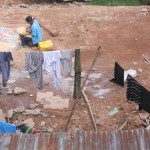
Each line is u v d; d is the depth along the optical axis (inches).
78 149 260.1
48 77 494.9
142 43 589.3
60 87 475.5
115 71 467.5
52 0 908.0
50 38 609.0
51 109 437.1
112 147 260.8
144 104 395.9
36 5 837.8
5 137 268.2
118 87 471.8
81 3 877.8
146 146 261.1
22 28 593.9
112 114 426.9
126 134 270.1
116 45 584.7
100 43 591.2
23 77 499.8
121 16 681.0
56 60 392.8
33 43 572.7
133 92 398.0
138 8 713.0
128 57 548.1
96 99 452.8
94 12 697.0
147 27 639.1
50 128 408.2
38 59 389.1
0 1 868.6
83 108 436.8
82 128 407.2
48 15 686.5
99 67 518.9
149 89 466.9
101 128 407.5
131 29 633.0
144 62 534.0
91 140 266.2
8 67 405.7
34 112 430.3
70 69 401.4
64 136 269.6
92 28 637.9
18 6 802.2
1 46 557.6
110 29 634.8
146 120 411.2
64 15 685.3
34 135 270.4
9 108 440.5
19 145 261.9
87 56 550.0
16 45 569.6
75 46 583.2
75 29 634.8
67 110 434.6
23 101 453.7
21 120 418.0
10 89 472.7
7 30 604.1
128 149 259.1
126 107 434.6
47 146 261.6
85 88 473.1
